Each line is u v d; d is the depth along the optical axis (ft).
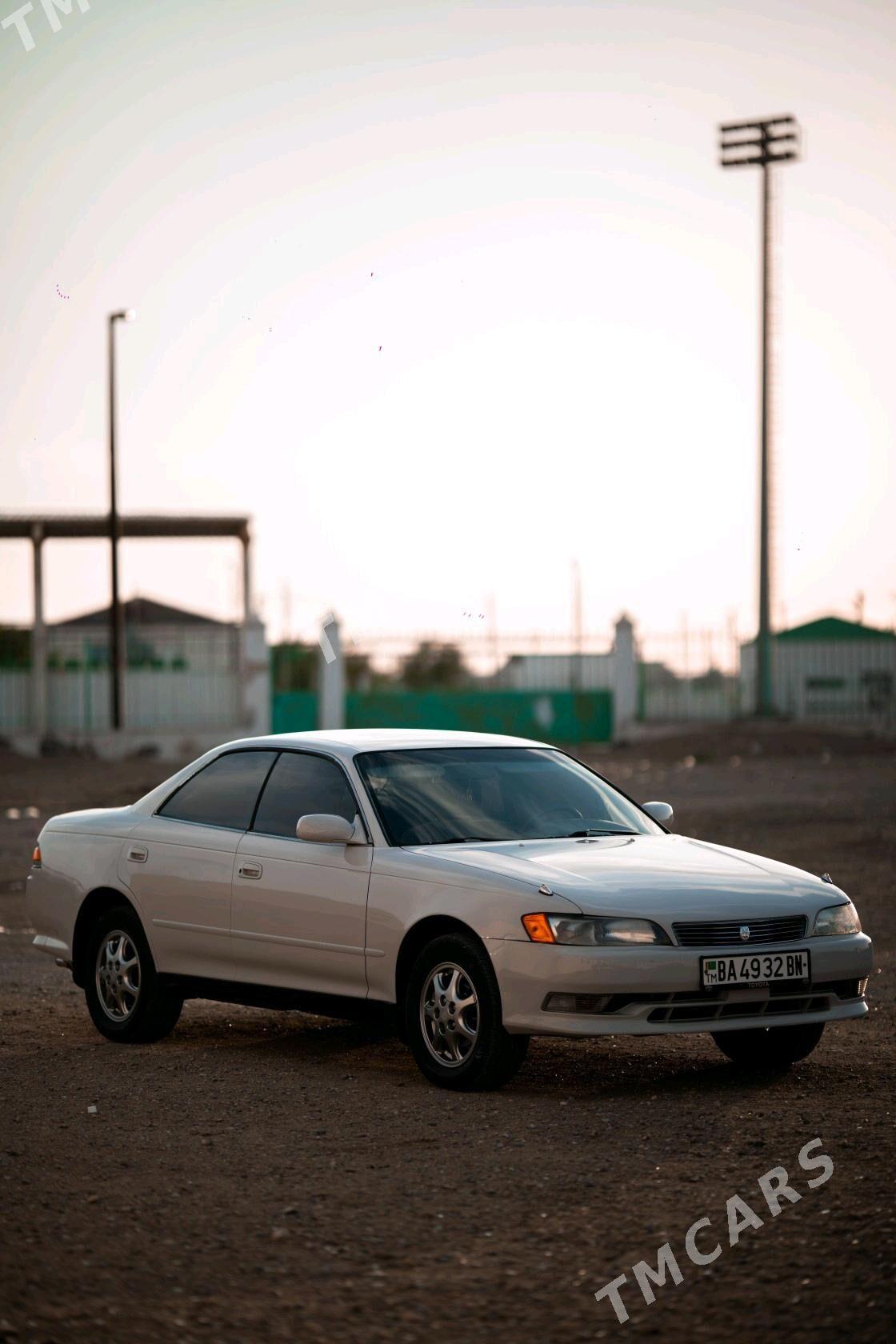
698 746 142.61
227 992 27.53
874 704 166.09
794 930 24.17
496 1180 19.12
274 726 157.58
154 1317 14.78
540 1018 23.06
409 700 161.99
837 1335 14.07
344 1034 29.86
